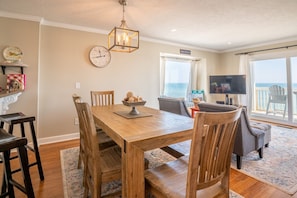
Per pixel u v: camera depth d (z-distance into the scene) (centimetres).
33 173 206
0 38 265
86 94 346
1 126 185
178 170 126
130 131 126
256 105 534
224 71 573
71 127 336
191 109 384
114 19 297
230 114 92
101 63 358
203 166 93
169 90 525
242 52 525
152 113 202
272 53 466
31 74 285
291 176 200
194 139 84
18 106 278
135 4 243
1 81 264
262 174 205
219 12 271
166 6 249
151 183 112
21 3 238
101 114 192
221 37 415
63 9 258
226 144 102
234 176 202
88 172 152
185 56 513
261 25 332
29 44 282
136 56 406
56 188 179
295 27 343
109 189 178
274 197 165
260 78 511
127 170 106
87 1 233
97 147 127
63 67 322
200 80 570
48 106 312
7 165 135
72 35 329
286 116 455
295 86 440
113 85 377
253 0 234
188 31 366
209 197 103
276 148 282
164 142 119
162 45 450
